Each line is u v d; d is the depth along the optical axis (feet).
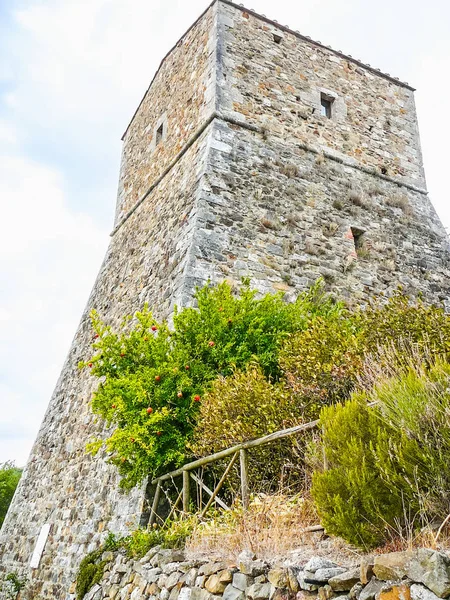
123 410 22.15
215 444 19.19
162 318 29.99
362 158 41.60
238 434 17.90
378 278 36.14
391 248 38.17
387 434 11.57
